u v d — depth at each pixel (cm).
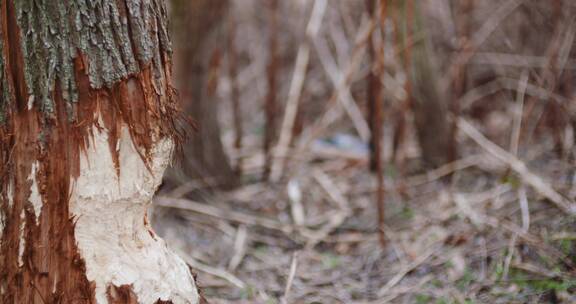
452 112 438
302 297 325
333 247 373
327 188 437
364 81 547
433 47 507
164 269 214
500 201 388
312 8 511
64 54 193
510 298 303
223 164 434
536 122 468
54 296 205
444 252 351
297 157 478
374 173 448
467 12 471
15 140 200
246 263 360
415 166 452
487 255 339
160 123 209
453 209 390
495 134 483
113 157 203
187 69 407
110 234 207
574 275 311
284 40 595
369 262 354
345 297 323
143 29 200
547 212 366
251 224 400
